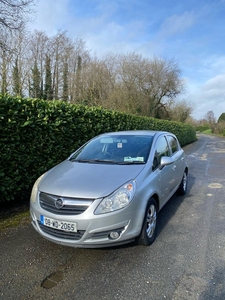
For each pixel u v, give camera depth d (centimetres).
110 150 402
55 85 2998
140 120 1144
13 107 427
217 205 489
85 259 288
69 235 273
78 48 3125
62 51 2991
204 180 721
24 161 462
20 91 1733
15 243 325
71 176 318
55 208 279
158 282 246
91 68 2572
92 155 401
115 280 250
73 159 407
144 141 414
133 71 2739
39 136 486
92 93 2481
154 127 1410
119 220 270
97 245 267
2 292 231
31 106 467
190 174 815
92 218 262
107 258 290
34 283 245
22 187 471
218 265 276
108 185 286
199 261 283
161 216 429
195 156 1366
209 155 1416
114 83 2623
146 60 2962
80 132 623
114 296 227
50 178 328
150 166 351
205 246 319
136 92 2748
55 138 532
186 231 365
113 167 340
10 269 268
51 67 2936
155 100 3159
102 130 739
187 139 2544
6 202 484
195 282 246
